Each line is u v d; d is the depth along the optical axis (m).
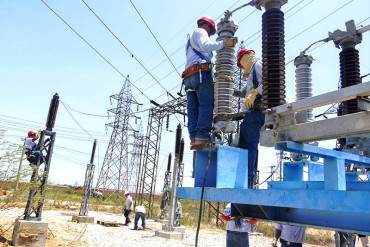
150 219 35.72
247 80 4.80
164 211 31.77
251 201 3.17
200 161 4.36
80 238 16.41
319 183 4.13
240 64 4.93
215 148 4.09
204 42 4.64
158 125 36.88
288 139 3.12
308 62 4.50
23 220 12.36
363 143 4.48
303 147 3.14
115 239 17.98
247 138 4.59
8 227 14.77
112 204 53.56
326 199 2.50
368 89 2.49
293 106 3.04
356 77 4.93
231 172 3.88
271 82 3.60
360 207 2.28
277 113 3.21
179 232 21.38
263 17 3.83
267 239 25.52
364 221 2.82
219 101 4.73
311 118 3.67
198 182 4.28
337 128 2.75
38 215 12.89
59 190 63.06
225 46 4.59
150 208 37.16
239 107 5.20
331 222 3.10
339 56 5.14
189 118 4.85
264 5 3.90
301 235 8.16
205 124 4.42
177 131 20.94
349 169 5.45
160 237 20.56
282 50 3.69
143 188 37.81
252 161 4.57
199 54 4.79
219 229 31.11
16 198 13.12
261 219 3.79
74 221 25.08
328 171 3.37
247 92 4.77
